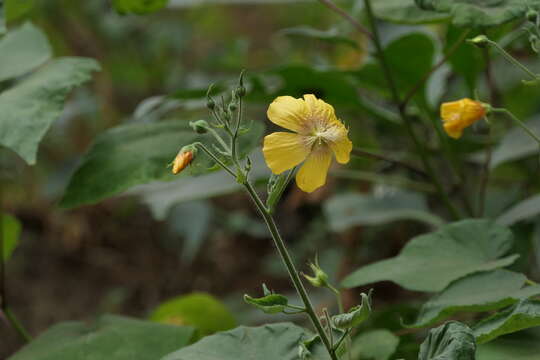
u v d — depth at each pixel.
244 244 1.91
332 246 1.70
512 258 0.94
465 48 1.07
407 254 0.97
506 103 1.42
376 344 0.96
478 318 1.02
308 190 0.83
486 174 1.11
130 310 1.82
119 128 1.01
